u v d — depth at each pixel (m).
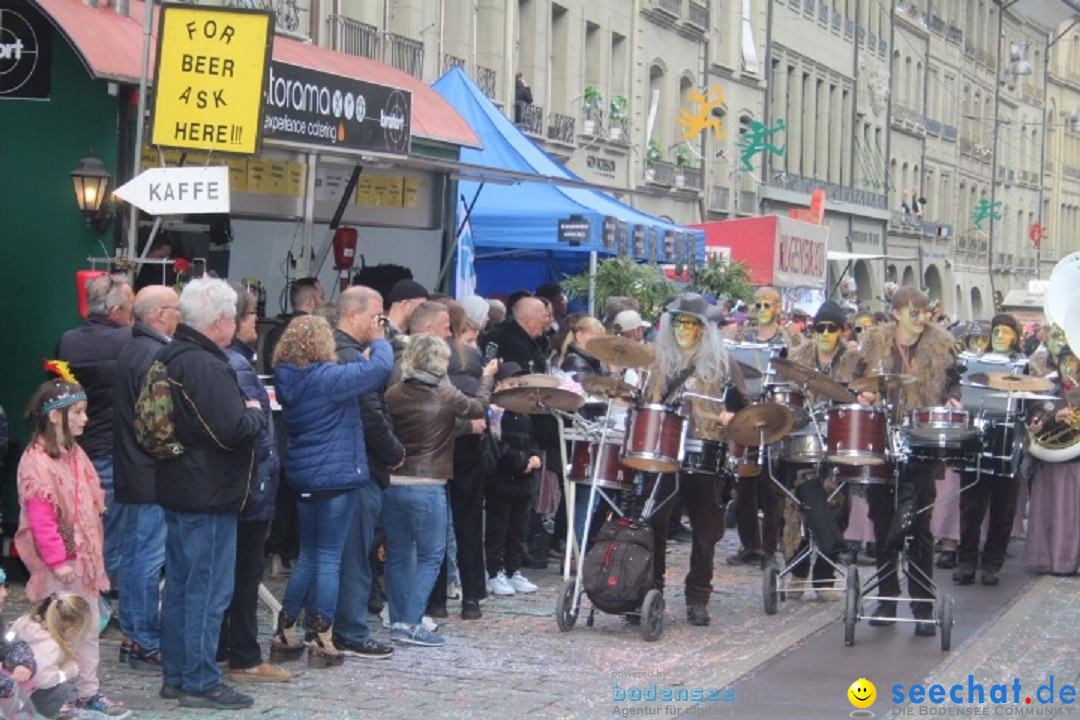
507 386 12.34
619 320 14.97
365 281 16.12
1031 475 16.02
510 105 32.62
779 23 50.94
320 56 17.16
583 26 35.88
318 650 10.61
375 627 12.14
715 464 12.09
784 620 12.85
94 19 12.88
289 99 12.70
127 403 9.83
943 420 12.30
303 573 10.64
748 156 44.88
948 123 73.50
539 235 19.62
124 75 12.44
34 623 8.61
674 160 41.62
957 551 16.02
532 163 20.92
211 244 15.24
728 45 46.00
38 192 13.09
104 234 12.98
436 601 12.40
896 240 65.62
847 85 59.22
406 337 11.62
